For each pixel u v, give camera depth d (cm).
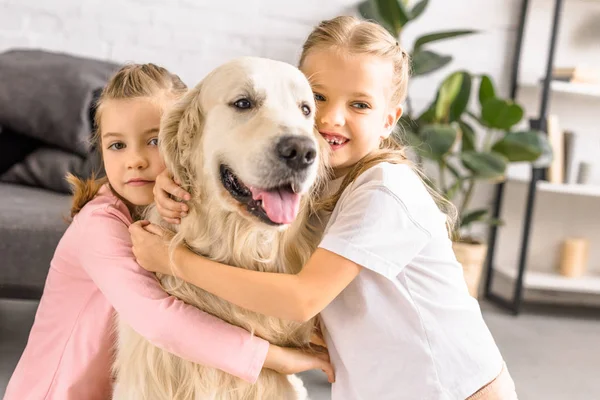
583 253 297
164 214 103
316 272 100
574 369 217
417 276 109
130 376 105
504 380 113
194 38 259
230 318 104
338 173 121
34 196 186
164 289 104
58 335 117
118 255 103
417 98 288
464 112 253
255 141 93
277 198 94
